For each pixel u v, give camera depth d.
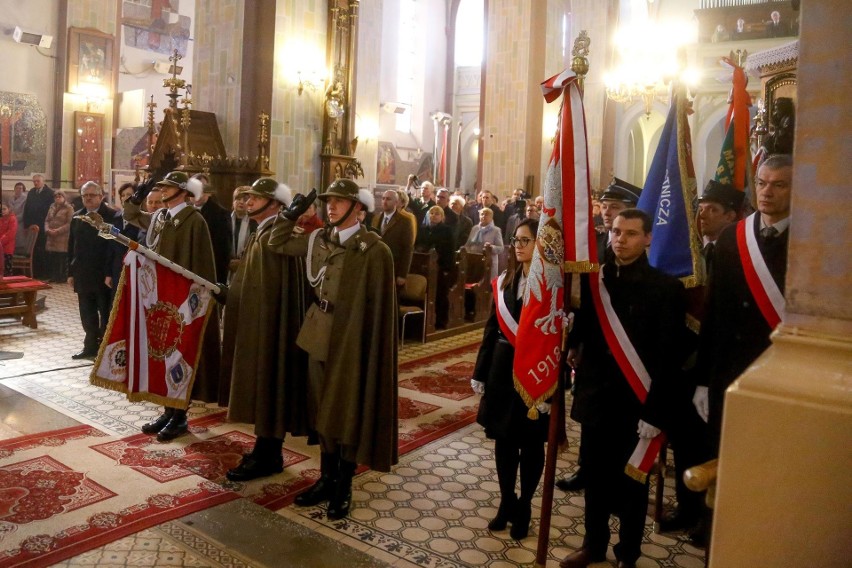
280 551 3.26
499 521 3.58
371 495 3.98
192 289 4.66
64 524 3.40
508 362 3.41
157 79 18.78
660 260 3.21
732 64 3.79
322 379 3.84
